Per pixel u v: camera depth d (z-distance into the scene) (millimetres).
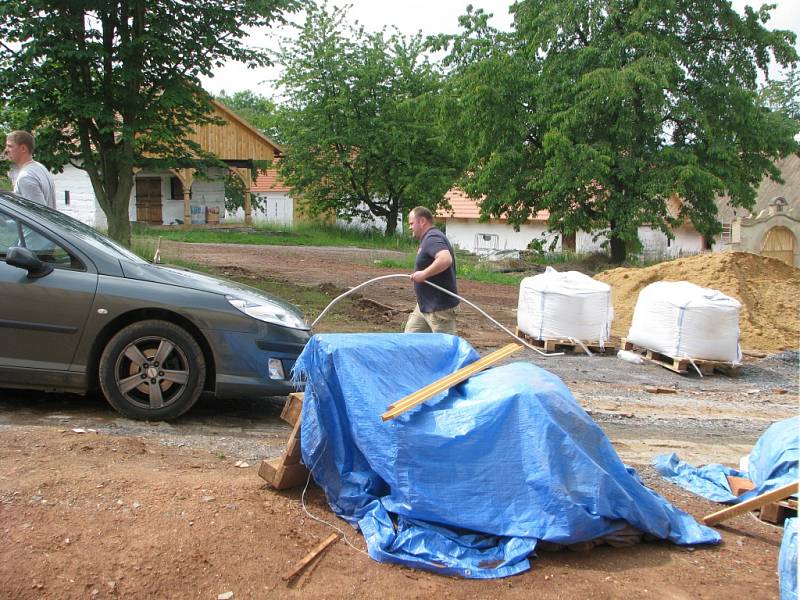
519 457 3691
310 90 36094
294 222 40250
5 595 2854
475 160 29219
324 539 3584
